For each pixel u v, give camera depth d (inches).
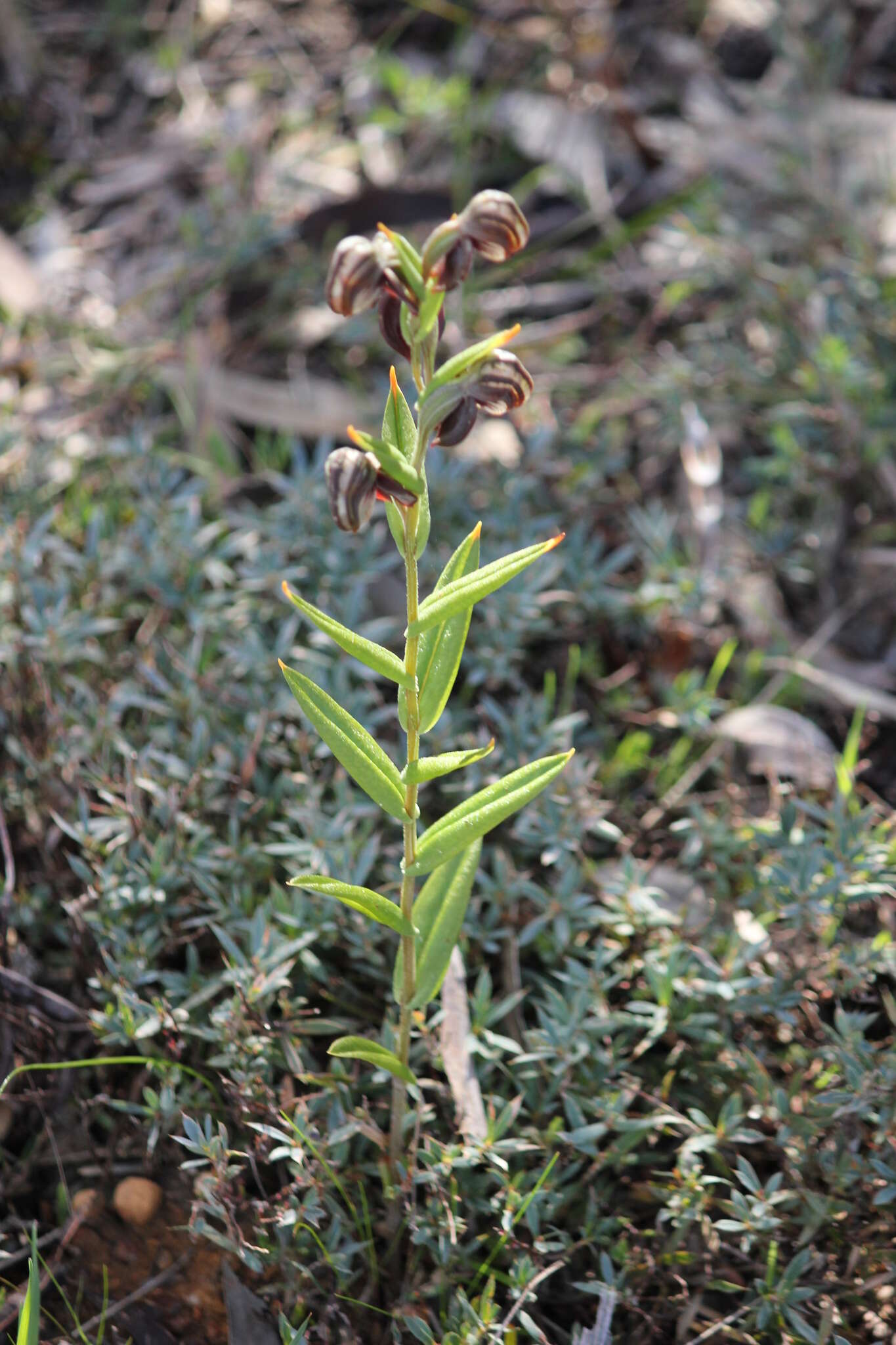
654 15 50.5
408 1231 27.0
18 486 33.4
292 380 39.4
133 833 28.9
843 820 28.7
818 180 41.8
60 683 31.0
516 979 28.8
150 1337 26.8
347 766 24.6
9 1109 28.2
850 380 34.2
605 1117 26.9
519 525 32.6
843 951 28.2
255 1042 27.1
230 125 47.8
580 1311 27.0
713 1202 27.0
